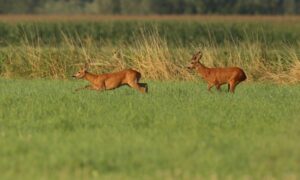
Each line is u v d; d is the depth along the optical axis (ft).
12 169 129.29
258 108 195.52
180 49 316.60
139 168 130.72
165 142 149.59
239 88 253.44
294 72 282.56
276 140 151.84
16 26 567.59
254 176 126.62
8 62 313.53
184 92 233.55
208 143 148.77
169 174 126.72
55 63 308.19
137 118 178.29
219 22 649.20
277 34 575.38
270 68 296.30
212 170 129.49
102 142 149.59
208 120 175.01
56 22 640.17
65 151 140.67
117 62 301.43
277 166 132.26
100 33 590.55
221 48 321.93
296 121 174.40
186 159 136.05
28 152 140.97
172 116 180.75
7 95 221.05
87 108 194.18
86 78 232.94
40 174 126.21
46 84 270.46
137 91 236.22
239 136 156.97
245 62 299.58
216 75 234.58
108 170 129.59
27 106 197.77
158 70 294.87
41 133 160.56
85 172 127.65
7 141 150.51
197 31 587.68
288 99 216.54
